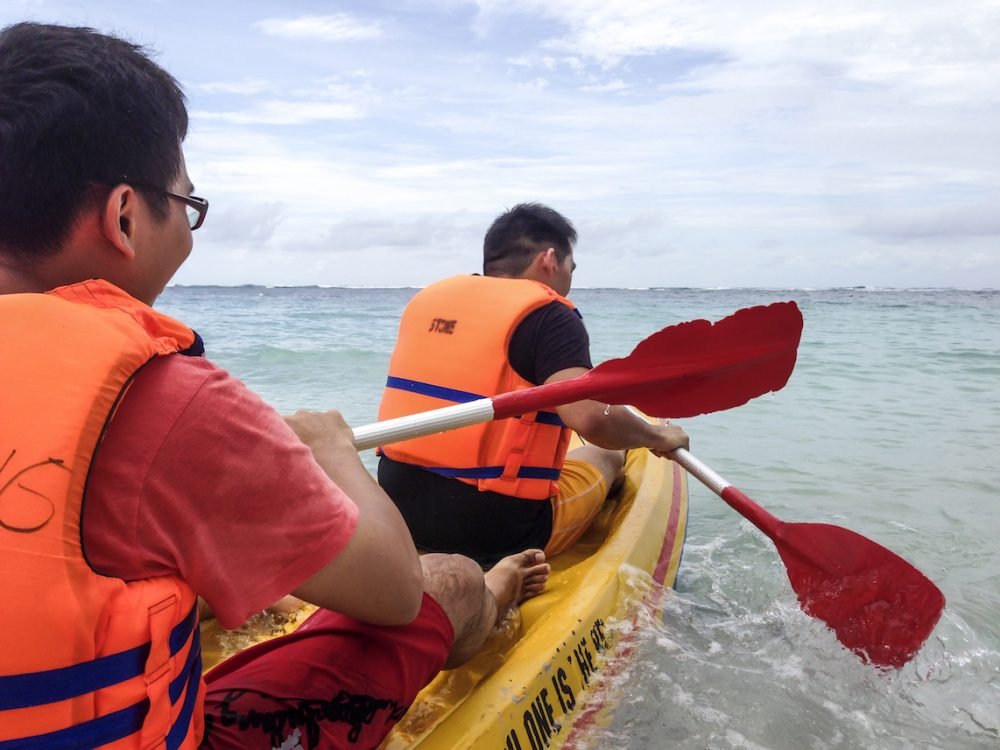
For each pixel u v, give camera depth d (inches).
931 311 917.8
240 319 709.3
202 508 36.9
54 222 37.7
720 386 88.3
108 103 37.7
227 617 38.7
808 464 195.6
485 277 99.2
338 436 53.6
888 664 93.7
